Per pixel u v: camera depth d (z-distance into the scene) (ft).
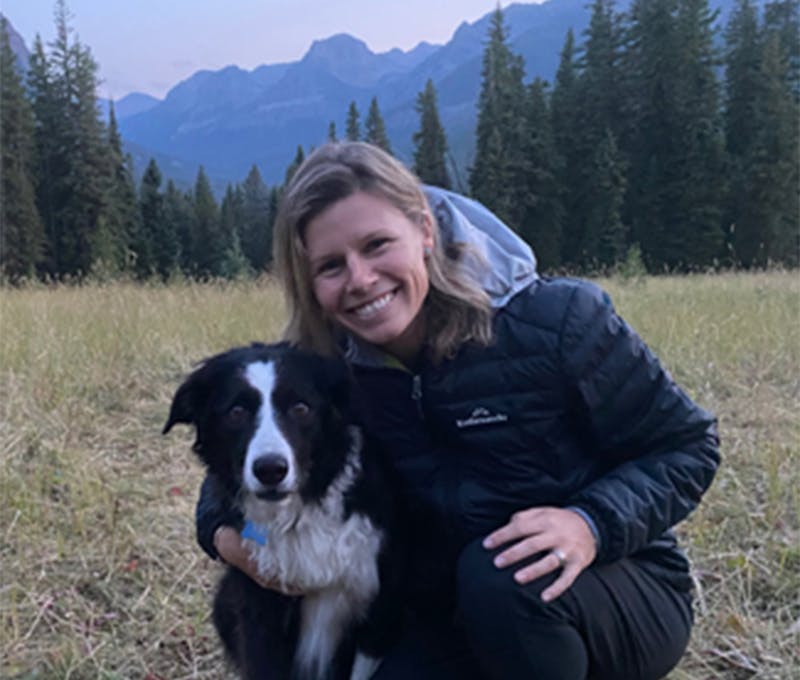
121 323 11.56
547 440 3.22
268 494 3.57
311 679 3.86
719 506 5.50
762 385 8.29
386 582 3.72
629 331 3.24
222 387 3.91
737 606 4.33
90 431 7.56
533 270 3.34
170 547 5.27
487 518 3.34
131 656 4.20
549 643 3.05
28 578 4.80
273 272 4.01
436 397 3.26
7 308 12.77
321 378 3.81
